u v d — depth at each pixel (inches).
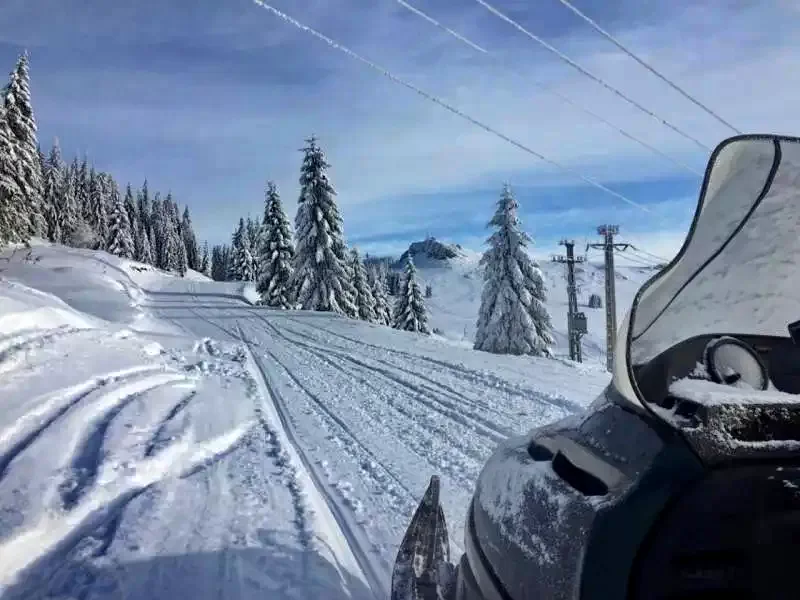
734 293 74.7
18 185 1595.7
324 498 201.6
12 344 315.9
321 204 1440.7
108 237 3058.6
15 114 1640.0
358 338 749.9
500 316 1139.9
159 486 191.6
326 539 161.3
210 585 133.7
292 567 144.2
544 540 60.6
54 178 2962.6
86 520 162.4
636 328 69.6
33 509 155.6
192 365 439.2
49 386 266.1
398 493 207.6
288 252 1734.7
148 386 320.5
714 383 66.6
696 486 55.2
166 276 2420.0
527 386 407.8
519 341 1122.0
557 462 70.9
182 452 224.1
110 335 448.8
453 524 179.3
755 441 57.6
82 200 3759.8
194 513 172.7
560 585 55.7
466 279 6087.6
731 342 69.8
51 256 1691.7
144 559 143.4
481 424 309.1
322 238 1425.9
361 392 395.5
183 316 1151.6
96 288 1231.5
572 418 81.1
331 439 278.4
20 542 140.1
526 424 308.8
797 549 55.5
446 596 94.5
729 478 55.7
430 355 583.5
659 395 70.8
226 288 2047.2
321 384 424.8
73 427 224.2
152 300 1536.7
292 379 445.4
